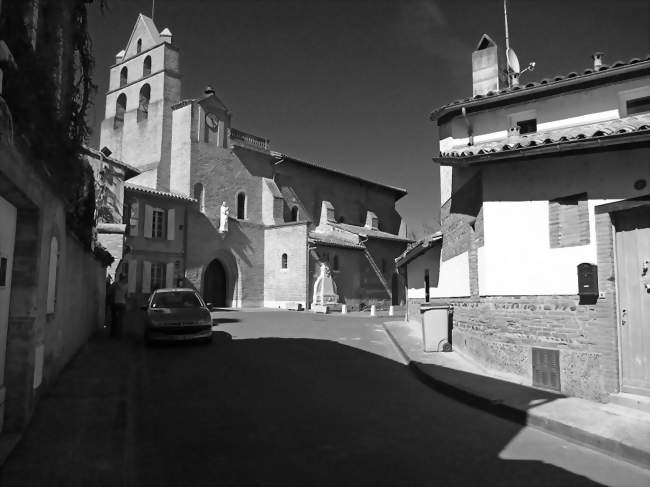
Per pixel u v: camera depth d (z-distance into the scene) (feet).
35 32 18.29
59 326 27.09
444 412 25.95
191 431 21.22
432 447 20.03
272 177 132.05
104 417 20.52
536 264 30.83
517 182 32.12
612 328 26.43
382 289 138.62
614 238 27.25
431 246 51.96
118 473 15.31
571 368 28.25
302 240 119.03
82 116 25.09
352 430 21.89
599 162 28.09
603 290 27.04
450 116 44.65
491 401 26.48
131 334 52.19
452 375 33.47
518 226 31.94
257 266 123.85
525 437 22.00
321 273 119.24
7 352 18.39
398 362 42.09
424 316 44.86
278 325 69.15
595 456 19.71
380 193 169.27
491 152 30.09
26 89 15.40
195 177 112.78
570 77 38.47
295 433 21.18
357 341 53.83
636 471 18.22
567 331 28.73
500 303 33.04
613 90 38.63
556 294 29.60
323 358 41.81
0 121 12.78
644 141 25.12
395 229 172.96
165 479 16.08
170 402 26.08
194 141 113.70
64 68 23.45
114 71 131.23
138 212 99.04
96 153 80.53
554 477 17.35
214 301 117.08
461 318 41.91
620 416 23.38
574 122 39.75
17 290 18.58
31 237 18.78
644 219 26.13
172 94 119.03
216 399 26.78
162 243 102.83
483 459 18.89
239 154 123.75
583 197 28.63
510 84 52.54
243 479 16.16
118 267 64.23
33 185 17.51
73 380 26.68
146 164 116.88
